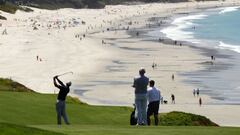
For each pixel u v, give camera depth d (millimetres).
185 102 184500
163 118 82062
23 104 85312
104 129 59156
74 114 82688
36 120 75625
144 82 68375
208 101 185500
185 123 81375
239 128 61938
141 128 60969
